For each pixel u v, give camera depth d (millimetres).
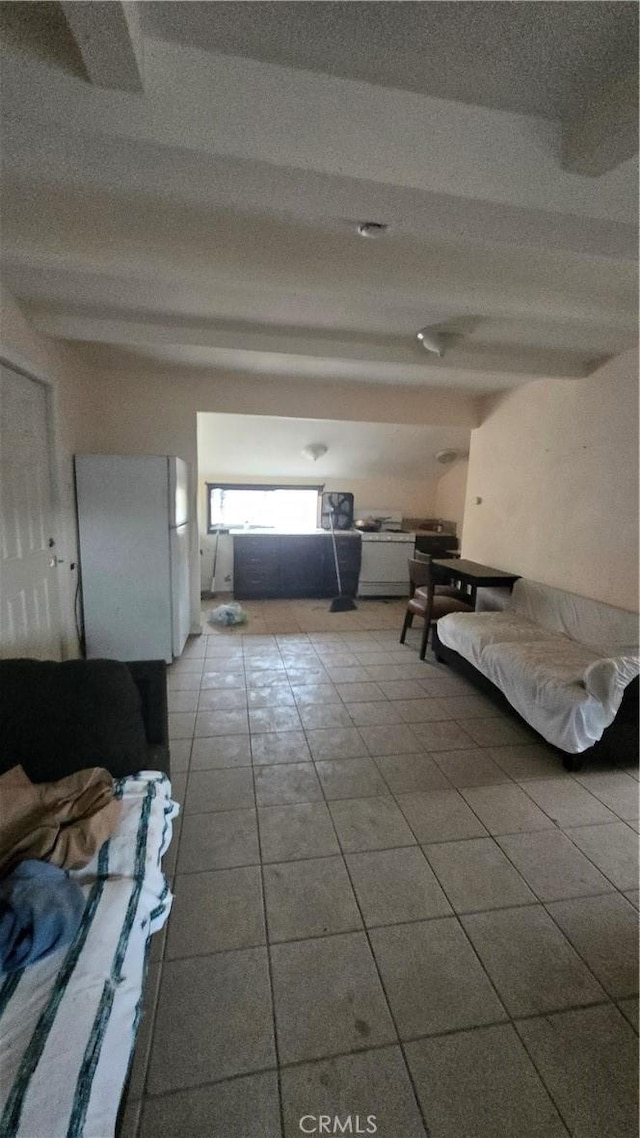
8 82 940
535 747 2480
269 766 2252
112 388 3609
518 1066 1108
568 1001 1254
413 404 4102
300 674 3381
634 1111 1036
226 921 1444
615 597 2830
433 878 1629
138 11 876
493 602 3850
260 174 1108
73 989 885
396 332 2506
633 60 972
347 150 1076
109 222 1603
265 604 5262
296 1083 1064
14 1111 714
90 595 3297
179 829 1823
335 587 5609
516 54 972
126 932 1020
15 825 1215
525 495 3623
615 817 1966
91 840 1199
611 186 1222
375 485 5949
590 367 2969
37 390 2570
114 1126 767
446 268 1872
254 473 5570
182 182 1163
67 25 906
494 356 2816
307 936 1406
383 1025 1183
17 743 1435
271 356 3078
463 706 2934
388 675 3396
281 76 1025
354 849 1746
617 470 2799
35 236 1680
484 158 1144
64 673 1520
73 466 3115
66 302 2197
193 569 4082
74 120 970
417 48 966
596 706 2172
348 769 2244
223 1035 1148
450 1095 1054
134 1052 1090
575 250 1459
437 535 5633
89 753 1481
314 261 1843
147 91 978
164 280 1876
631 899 1572
